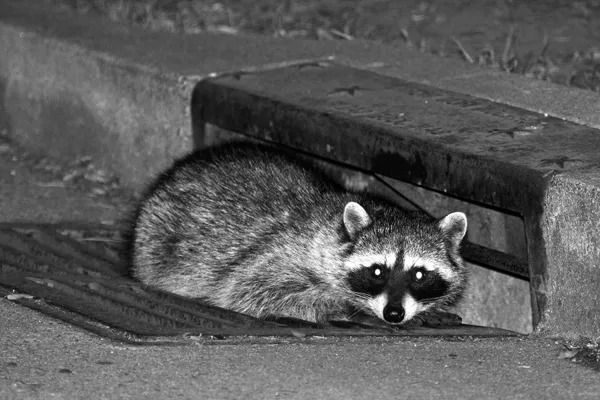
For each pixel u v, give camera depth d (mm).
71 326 7855
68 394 6793
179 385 6961
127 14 15750
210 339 7734
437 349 7785
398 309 8961
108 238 10992
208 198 9789
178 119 11578
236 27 15516
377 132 9539
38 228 11055
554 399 6930
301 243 9453
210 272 9602
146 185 11352
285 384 7035
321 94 10672
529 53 14117
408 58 12164
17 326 7809
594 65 13602
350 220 9297
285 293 9508
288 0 16922
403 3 17203
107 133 12523
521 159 8695
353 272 9297
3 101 13734
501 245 9570
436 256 9312
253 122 10664
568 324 8250
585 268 8094
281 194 9703
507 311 10234
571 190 8117
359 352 7656
